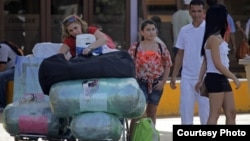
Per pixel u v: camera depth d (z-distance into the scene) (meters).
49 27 19.81
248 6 21.70
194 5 12.40
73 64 9.99
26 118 10.42
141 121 10.79
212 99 11.43
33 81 11.05
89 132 9.84
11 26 19.64
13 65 18.22
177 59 12.78
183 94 12.55
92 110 9.97
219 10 11.39
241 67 20.83
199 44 12.38
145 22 12.48
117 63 10.02
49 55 11.50
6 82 17.89
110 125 9.89
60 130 10.54
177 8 20.48
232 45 20.73
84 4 20.00
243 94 17.97
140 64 12.30
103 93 9.87
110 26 20.23
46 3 19.75
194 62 12.43
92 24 20.06
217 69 11.29
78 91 9.91
